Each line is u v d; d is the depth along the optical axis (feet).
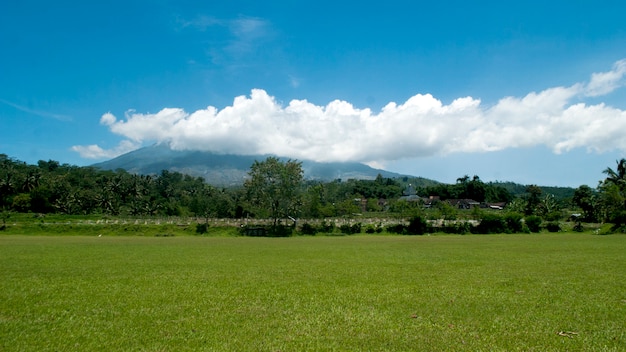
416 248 131.03
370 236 231.30
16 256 102.06
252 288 57.47
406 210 273.33
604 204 255.29
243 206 349.20
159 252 117.08
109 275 69.82
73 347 32.99
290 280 64.44
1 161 457.68
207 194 465.47
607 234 217.36
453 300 49.26
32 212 338.34
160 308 45.70
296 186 256.32
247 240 192.65
